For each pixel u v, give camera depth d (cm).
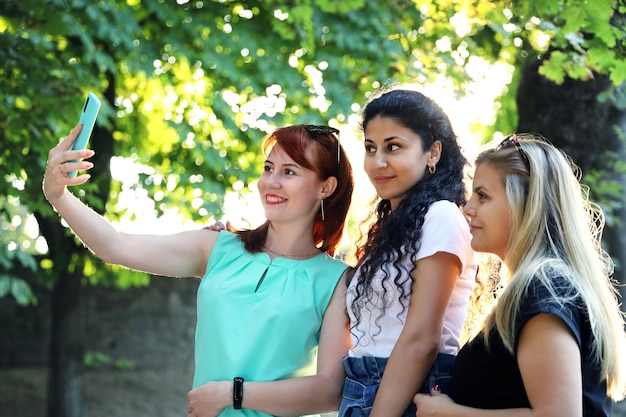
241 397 300
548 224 240
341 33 768
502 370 233
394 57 728
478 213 252
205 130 909
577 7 472
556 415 216
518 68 762
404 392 271
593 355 228
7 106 680
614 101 562
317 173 326
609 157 754
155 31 789
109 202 959
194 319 1449
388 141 290
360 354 292
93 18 676
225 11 787
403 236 282
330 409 310
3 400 1220
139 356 1420
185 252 331
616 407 726
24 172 731
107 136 864
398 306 284
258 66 797
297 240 332
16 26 665
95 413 1163
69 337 915
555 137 548
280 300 315
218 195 852
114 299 1421
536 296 226
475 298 305
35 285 1420
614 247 752
